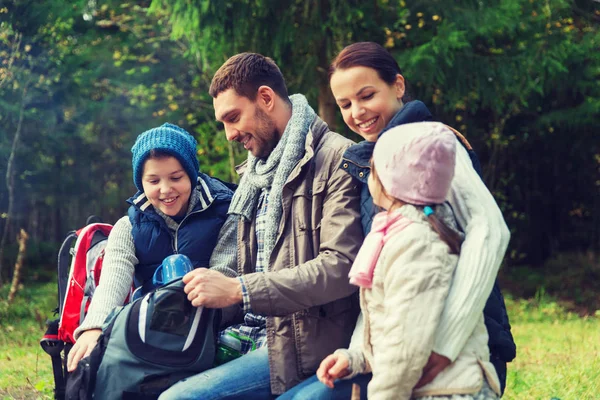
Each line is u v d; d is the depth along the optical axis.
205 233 3.72
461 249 2.67
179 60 16.83
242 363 3.28
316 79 12.48
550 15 14.20
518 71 13.56
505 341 2.89
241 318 3.69
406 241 2.59
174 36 12.66
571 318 14.07
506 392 5.90
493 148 18.73
